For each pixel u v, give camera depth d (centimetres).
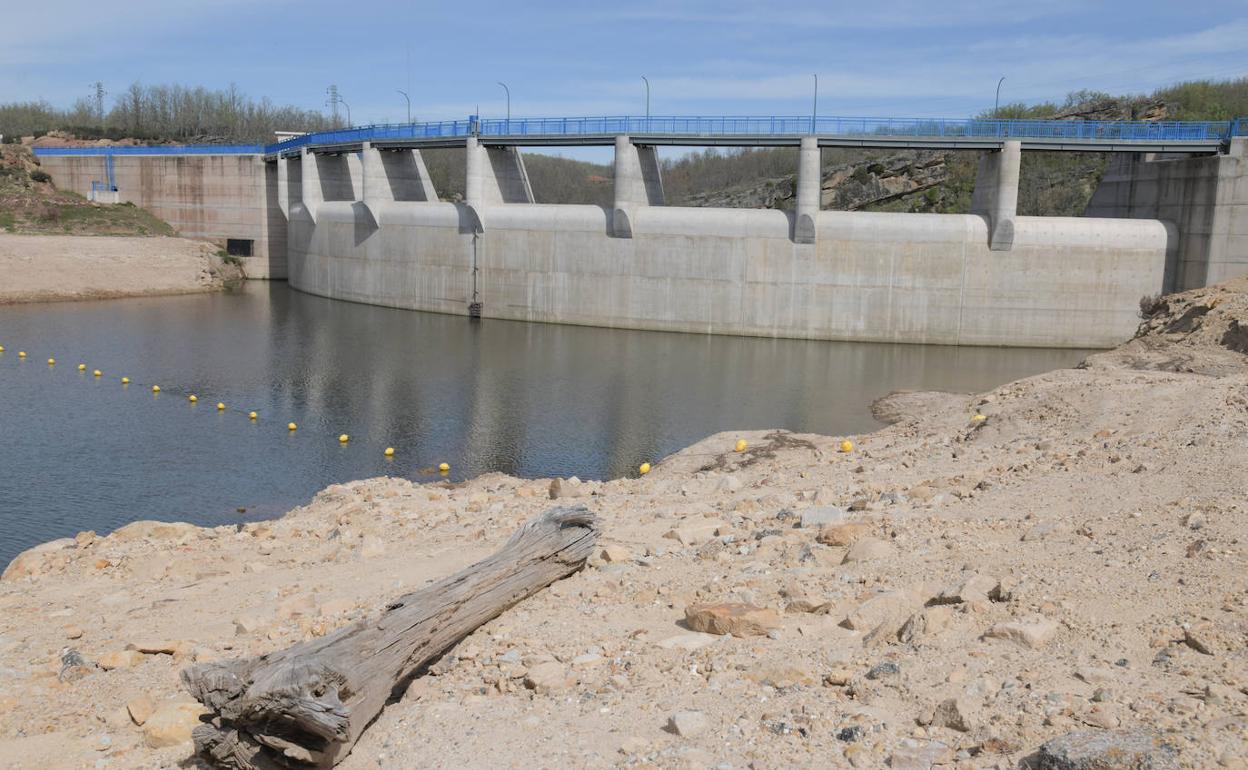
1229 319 3675
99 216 10056
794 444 3084
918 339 6262
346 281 8338
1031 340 6169
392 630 979
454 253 7344
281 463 3450
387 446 3700
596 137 6638
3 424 3925
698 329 6606
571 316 6938
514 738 872
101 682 1106
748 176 16125
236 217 10044
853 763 745
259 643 1200
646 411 4294
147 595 1502
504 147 7300
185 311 7556
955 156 10931
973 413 2983
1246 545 1086
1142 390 2342
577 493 2198
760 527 1588
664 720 870
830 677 906
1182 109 10169
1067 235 6019
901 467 2134
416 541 1809
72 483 3156
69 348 5728
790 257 6344
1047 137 5950
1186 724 721
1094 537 1234
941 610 994
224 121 16250
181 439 3747
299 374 5053
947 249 6119
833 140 6141
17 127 16075
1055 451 1973
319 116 17088
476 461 3500
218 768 894
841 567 1280
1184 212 5981
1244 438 1594
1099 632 923
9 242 8650
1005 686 832
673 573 1350
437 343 6103
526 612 1217
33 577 1666
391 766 854
